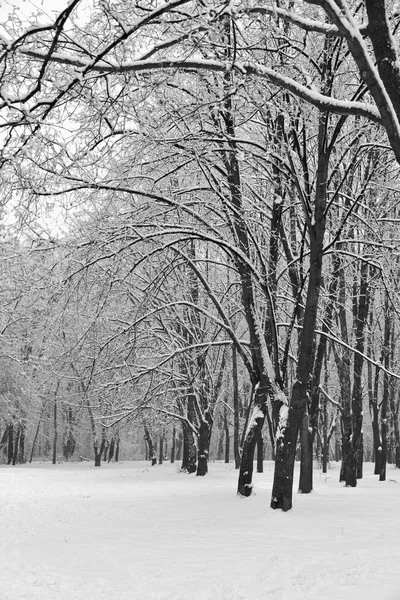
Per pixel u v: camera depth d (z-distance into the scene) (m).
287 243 17.78
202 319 26.86
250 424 16.03
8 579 7.70
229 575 7.69
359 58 6.30
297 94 7.51
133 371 22.03
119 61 8.07
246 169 17.05
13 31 8.11
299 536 10.29
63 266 14.90
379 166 15.30
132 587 7.28
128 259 16.17
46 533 11.52
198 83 11.73
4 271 14.91
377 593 6.61
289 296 19.92
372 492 18.48
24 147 8.60
